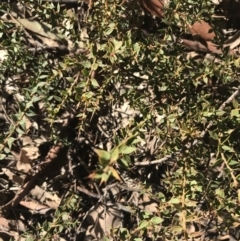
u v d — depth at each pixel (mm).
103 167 220
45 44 490
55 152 481
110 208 483
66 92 384
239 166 349
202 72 381
